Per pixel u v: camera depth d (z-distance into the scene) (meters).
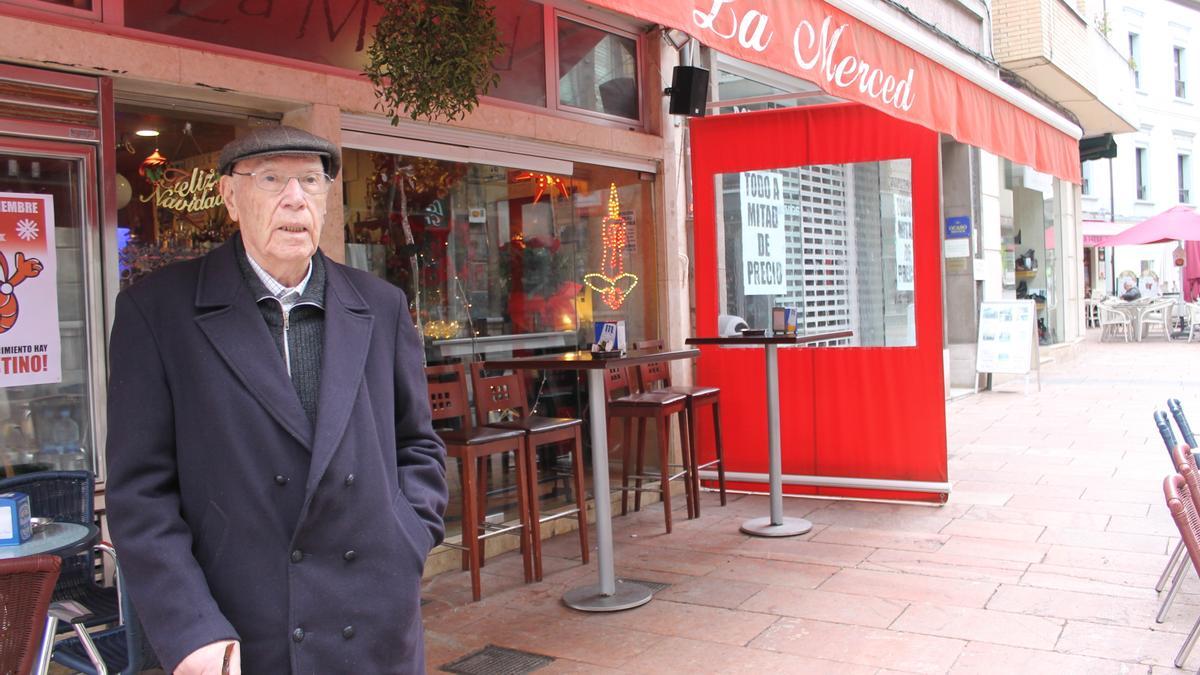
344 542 1.75
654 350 6.36
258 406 1.72
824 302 6.39
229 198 1.86
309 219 1.81
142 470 1.70
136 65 3.74
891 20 4.45
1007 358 11.72
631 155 6.39
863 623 4.01
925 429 6.08
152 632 1.59
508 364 4.40
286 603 1.70
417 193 5.16
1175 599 4.14
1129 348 18.80
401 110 4.81
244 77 4.09
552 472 6.02
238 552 1.70
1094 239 23.47
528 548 4.84
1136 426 8.91
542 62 5.83
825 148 6.20
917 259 6.03
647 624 4.13
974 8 11.78
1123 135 26.48
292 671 1.68
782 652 3.73
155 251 4.00
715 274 6.54
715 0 3.21
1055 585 4.39
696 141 6.55
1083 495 6.21
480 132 5.35
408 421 1.99
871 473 6.23
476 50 4.04
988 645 3.70
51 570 2.29
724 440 6.64
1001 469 7.20
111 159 3.76
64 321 3.68
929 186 5.94
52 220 3.64
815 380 6.37
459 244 5.42
